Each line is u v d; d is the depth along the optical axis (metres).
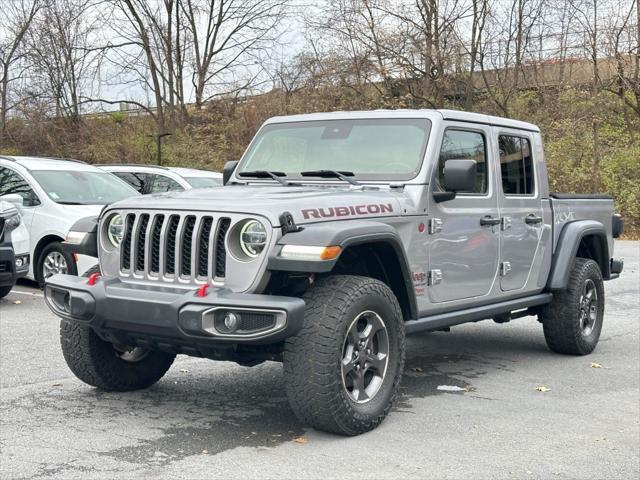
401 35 27.91
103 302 5.01
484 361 7.59
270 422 5.35
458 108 29.33
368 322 5.13
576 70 30.56
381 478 4.34
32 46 31.19
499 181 6.82
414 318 5.75
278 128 6.69
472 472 4.47
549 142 27.89
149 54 32.66
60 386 6.22
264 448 4.80
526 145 7.36
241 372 6.84
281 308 4.56
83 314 5.09
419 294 5.82
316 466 4.49
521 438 5.14
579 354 7.85
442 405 5.93
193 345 4.87
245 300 4.63
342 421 4.90
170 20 33.44
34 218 11.03
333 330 4.77
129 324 4.95
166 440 4.91
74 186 11.55
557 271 7.49
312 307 4.84
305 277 5.14
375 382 5.23
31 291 11.31
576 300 7.62
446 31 28.20
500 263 6.76
